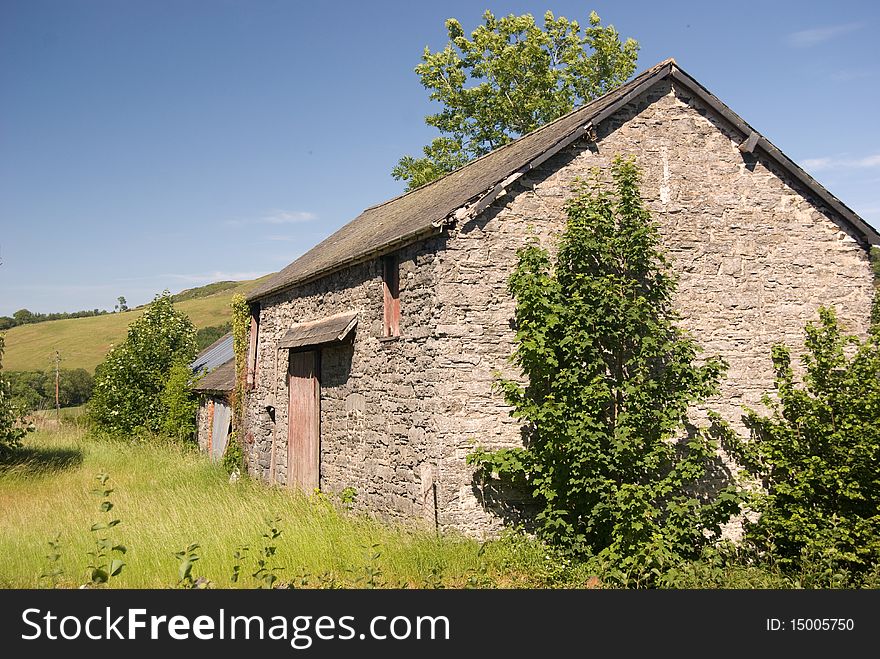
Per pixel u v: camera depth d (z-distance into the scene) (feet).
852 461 34.86
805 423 37.01
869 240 42.70
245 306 68.54
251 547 32.71
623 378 36.68
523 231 37.29
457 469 35.01
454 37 93.20
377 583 27.68
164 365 99.86
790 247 41.57
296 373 53.83
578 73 91.97
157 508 43.09
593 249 36.06
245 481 58.90
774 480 38.86
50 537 35.42
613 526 33.76
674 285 37.14
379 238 43.32
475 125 93.20
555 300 35.14
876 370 35.86
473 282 36.19
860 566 34.30
